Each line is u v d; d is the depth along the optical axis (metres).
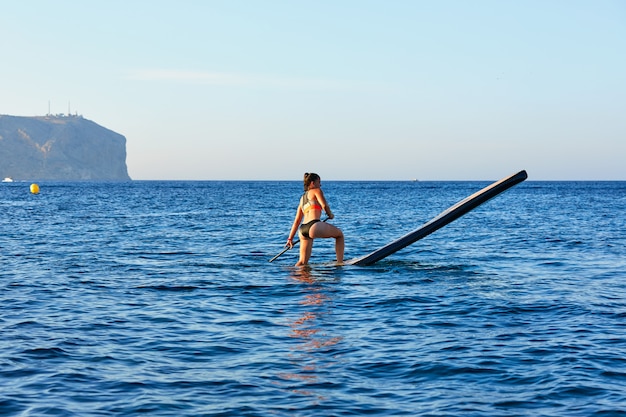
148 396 5.72
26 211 39.81
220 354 7.13
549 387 5.99
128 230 25.39
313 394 5.80
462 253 17.69
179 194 87.94
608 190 121.25
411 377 6.31
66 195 79.12
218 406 5.48
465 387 6.01
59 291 11.12
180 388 5.95
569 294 10.95
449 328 8.40
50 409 5.39
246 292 11.15
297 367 6.63
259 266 14.65
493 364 6.72
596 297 10.66
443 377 6.30
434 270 14.02
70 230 25.12
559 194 91.69
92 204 52.16
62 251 17.64
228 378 6.25
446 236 23.34
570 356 7.00
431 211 41.78
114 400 5.62
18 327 8.35
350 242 20.80
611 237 22.80
